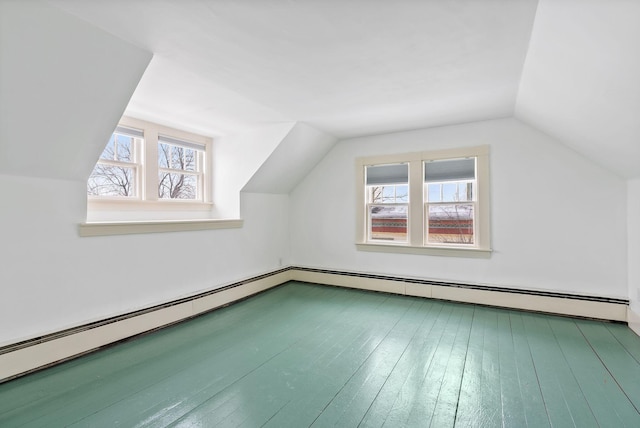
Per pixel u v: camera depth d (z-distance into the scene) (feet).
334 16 5.74
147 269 10.10
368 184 15.07
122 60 6.84
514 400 6.34
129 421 5.74
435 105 10.75
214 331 10.02
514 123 11.97
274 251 15.96
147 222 10.00
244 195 14.15
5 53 5.61
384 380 7.13
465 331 9.91
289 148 13.58
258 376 7.31
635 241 9.79
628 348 8.61
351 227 15.46
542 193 11.56
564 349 8.59
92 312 8.71
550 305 11.35
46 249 7.84
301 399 6.42
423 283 13.56
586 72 5.97
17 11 5.21
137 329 9.55
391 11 5.60
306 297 13.83
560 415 5.86
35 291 7.64
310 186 16.47
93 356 8.26
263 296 14.01
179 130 13.01
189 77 8.40
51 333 7.79
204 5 5.37
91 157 8.20
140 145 11.64
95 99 7.16
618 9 4.09
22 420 5.76
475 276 12.74
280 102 10.37
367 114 11.68
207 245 12.23
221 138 14.30
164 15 5.66
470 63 7.68
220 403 6.29
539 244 11.64
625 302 10.29
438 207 13.69
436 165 13.51
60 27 5.71
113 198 10.61
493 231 12.37
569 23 5.11
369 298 13.64
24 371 7.29
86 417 5.85
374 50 7.04
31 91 6.31
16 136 6.73
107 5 5.34
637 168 8.65
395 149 14.24
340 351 8.59
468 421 5.72
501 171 12.17
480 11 5.59
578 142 9.97
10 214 7.26
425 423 5.68
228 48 6.89
